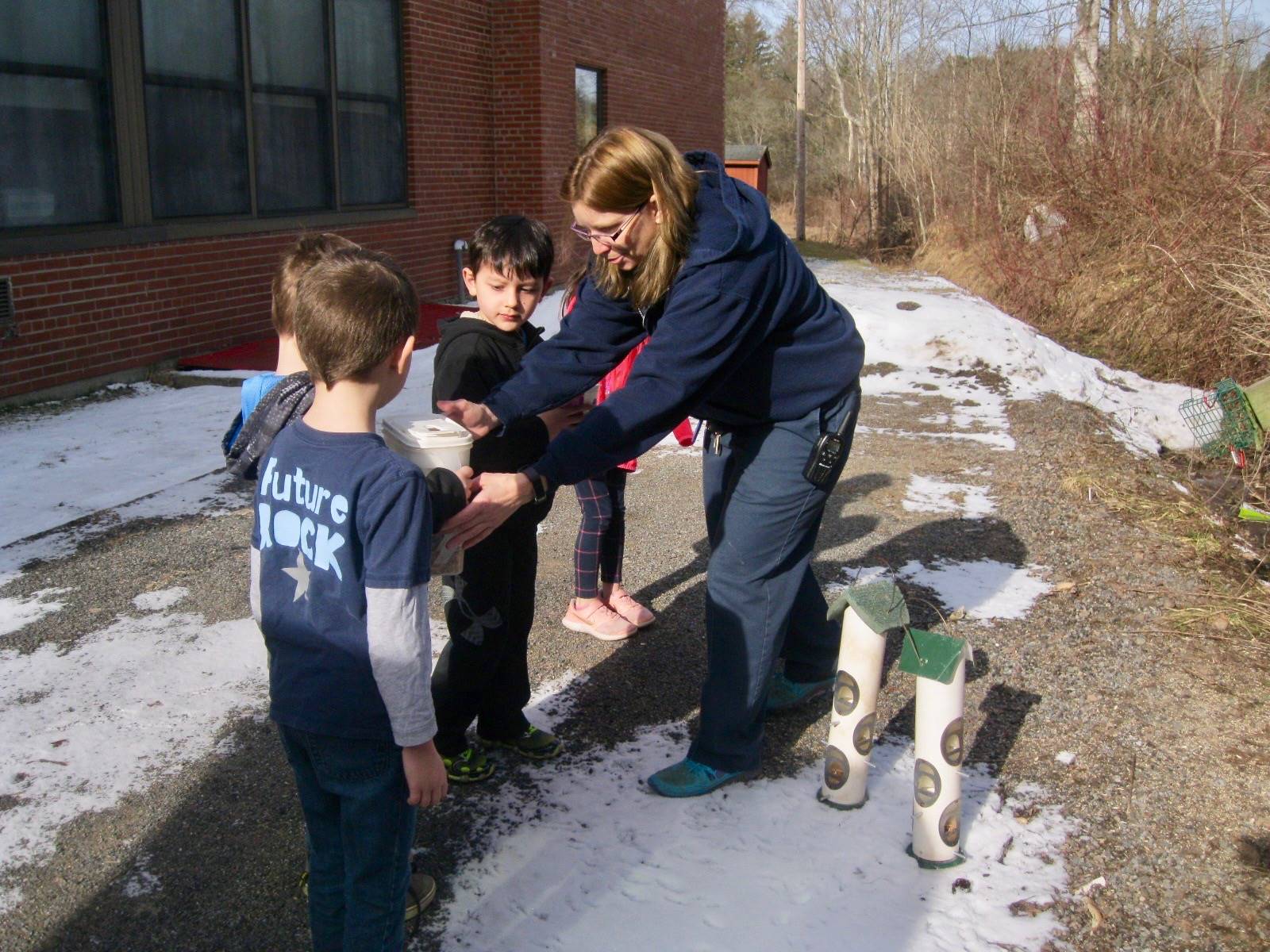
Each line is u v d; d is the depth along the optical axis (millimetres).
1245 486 5914
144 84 7977
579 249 13141
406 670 1907
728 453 3102
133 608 4195
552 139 13172
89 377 7680
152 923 2518
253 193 9211
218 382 8023
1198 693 3602
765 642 2957
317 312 1928
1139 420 7859
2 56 6914
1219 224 9055
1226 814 2936
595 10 14188
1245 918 2535
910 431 7113
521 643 3086
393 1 11008
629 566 4758
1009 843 2807
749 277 2549
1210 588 4484
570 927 2484
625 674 3752
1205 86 12133
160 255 8188
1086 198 11836
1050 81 14023
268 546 2041
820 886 2627
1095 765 3176
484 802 2979
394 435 2264
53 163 7367
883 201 22984
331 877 2166
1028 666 3789
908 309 9422
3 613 4121
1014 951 2416
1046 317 11695
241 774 3111
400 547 1896
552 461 2420
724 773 3016
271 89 9344
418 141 11430
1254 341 8039
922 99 22359
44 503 5355
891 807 2961
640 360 2559
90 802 2965
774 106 47094
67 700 3502
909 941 2441
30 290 7141
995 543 5012
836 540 5023
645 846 2781
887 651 3936
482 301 2980
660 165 2480
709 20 18750
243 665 3756
